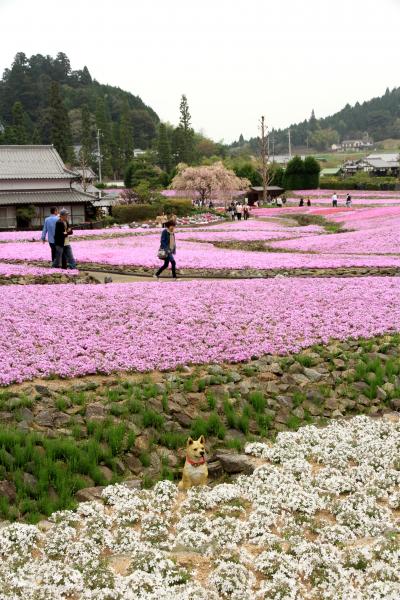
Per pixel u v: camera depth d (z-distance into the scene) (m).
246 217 66.12
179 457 11.48
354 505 8.51
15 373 13.54
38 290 20.72
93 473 10.38
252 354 15.53
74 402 12.50
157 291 21.09
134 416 12.13
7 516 9.20
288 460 10.11
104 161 149.62
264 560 7.03
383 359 15.73
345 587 6.49
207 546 7.52
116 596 6.46
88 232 50.28
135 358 14.95
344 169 160.62
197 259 30.83
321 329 17.48
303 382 14.39
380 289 21.83
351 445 10.73
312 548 7.26
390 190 109.81
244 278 26.72
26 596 6.43
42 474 10.02
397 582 6.48
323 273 27.50
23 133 131.50
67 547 7.62
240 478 9.53
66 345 15.53
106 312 18.31
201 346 15.85
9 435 10.70
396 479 9.36
